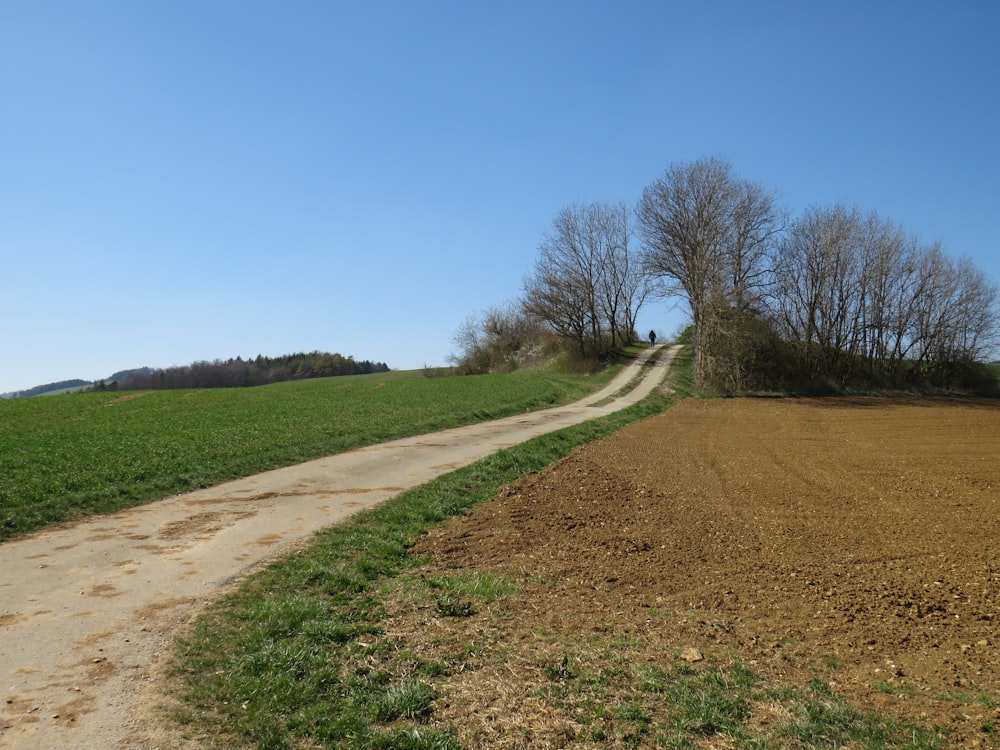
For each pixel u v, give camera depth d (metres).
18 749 4.83
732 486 16.30
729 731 4.92
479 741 4.87
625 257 83.12
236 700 5.56
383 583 8.80
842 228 58.56
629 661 6.19
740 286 55.22
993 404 48.38
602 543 10.83
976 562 9.46
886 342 61.34
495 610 7.67
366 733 4.97
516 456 19.55
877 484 16.77
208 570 9.58
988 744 4.65
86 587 8.83
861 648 6.50
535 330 90.12
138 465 17.77
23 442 22.84
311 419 30.77
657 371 67.06
